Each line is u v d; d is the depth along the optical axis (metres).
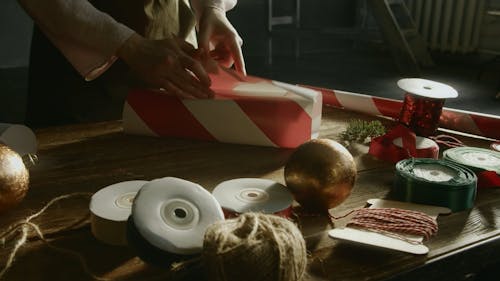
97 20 0.96
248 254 0.49
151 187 0.62
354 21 6.34
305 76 4.50
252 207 0.66
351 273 0.59
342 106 1.27
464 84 4.24
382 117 1.23
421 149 0.94
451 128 1.14
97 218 0.64
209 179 0.87
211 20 1.19
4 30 5.00
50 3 0.95
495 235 0.70
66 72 1.26
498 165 0.87
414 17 5.36
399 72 4.62
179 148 1.01
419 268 0.61
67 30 0.97
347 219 0.73
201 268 0.56
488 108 3.54
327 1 6.24
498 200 0.81
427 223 0.68
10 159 0.70
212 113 1.02
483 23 4.91
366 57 5.35
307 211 0.74
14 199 0.70
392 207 0.75
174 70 0.96
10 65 5.11
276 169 0.92
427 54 4.92
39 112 1.33
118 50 0.97
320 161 0.70
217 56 1.22
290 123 1.00
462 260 0.65
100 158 0.95
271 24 5.79
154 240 0.56
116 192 0.69
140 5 1.21
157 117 1.05
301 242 0.52
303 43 6.03
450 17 5.00
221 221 0.54
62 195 0.77
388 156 0.96
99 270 0.59
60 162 0.92
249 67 4.82
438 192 0.75
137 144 1.03
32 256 0.62
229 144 1.04
